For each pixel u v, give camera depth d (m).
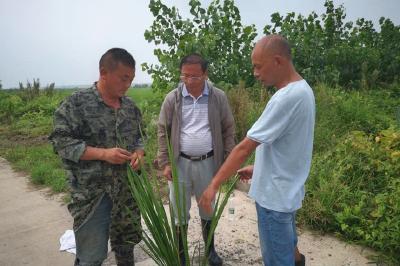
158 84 6.79
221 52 7.15
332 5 9.66
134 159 2.27
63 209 4.41
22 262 3.23
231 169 2.00
